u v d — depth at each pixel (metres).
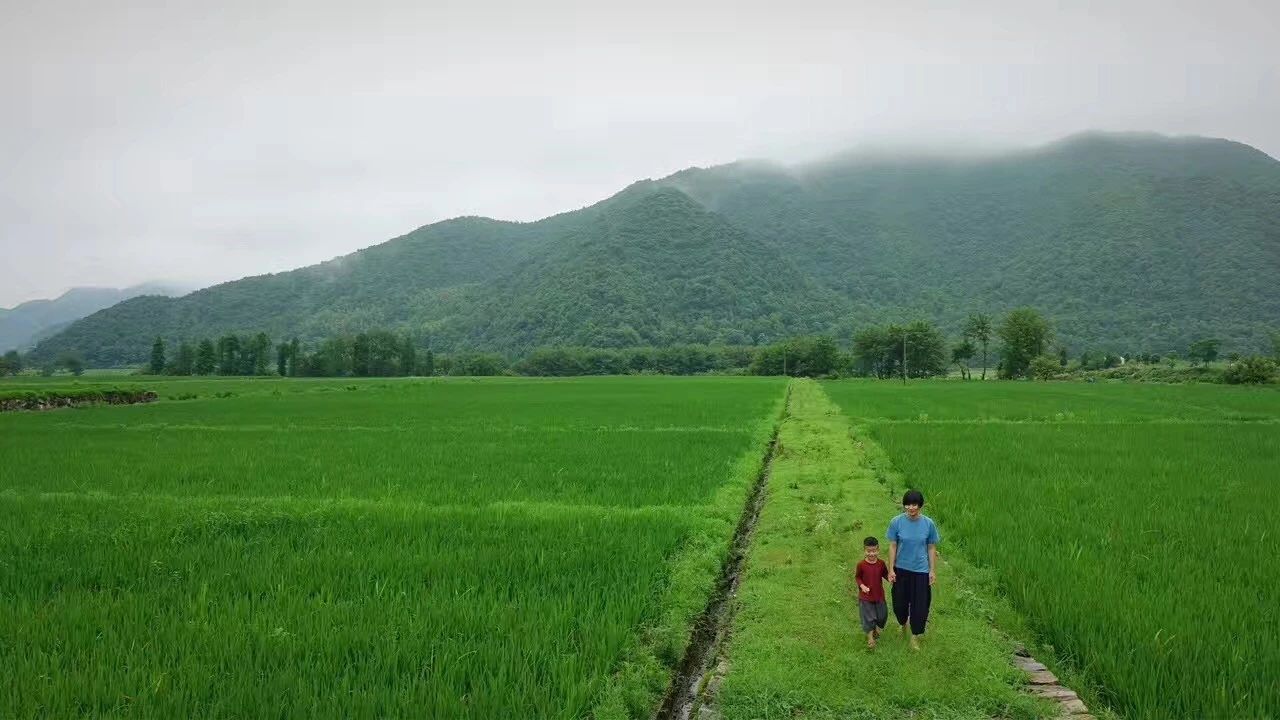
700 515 14.44
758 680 7.41
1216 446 23.81
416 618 8.54
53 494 16.64
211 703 6.58
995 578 10.18
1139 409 41.19
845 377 137.62
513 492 16.97
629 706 7.13
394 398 57.66
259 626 8.31
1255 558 10.82
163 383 90.81
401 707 6.53
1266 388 68.75
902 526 8.29
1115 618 8.37
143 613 8.72
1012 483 17.11
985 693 7.13
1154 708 6.63
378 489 17.45
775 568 11.06
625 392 65.38
